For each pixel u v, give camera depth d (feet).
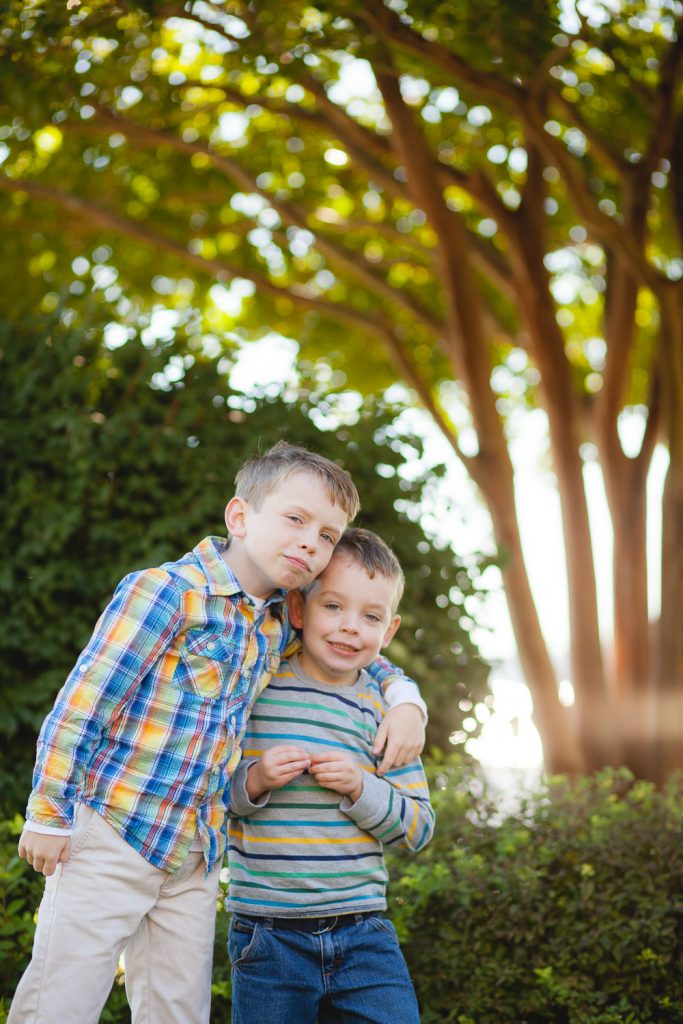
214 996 8.84
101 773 6.61
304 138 24.06
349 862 7.02
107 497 11.99
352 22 15.98
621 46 17.08
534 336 21.94
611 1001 9.20
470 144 22.94
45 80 15.44
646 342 28.14
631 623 21.43
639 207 19.95
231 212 25.40
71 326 13.25
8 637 11.68
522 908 9.34
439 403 29.96
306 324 27.63
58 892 6.53
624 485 22.00
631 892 9.32
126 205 24.43
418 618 13.02
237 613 6.95
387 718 7.50
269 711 7.24
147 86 19.13
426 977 9.25
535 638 20.53
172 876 6.74
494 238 25.67
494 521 21.06
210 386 12.80
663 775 19.52
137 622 6.63
